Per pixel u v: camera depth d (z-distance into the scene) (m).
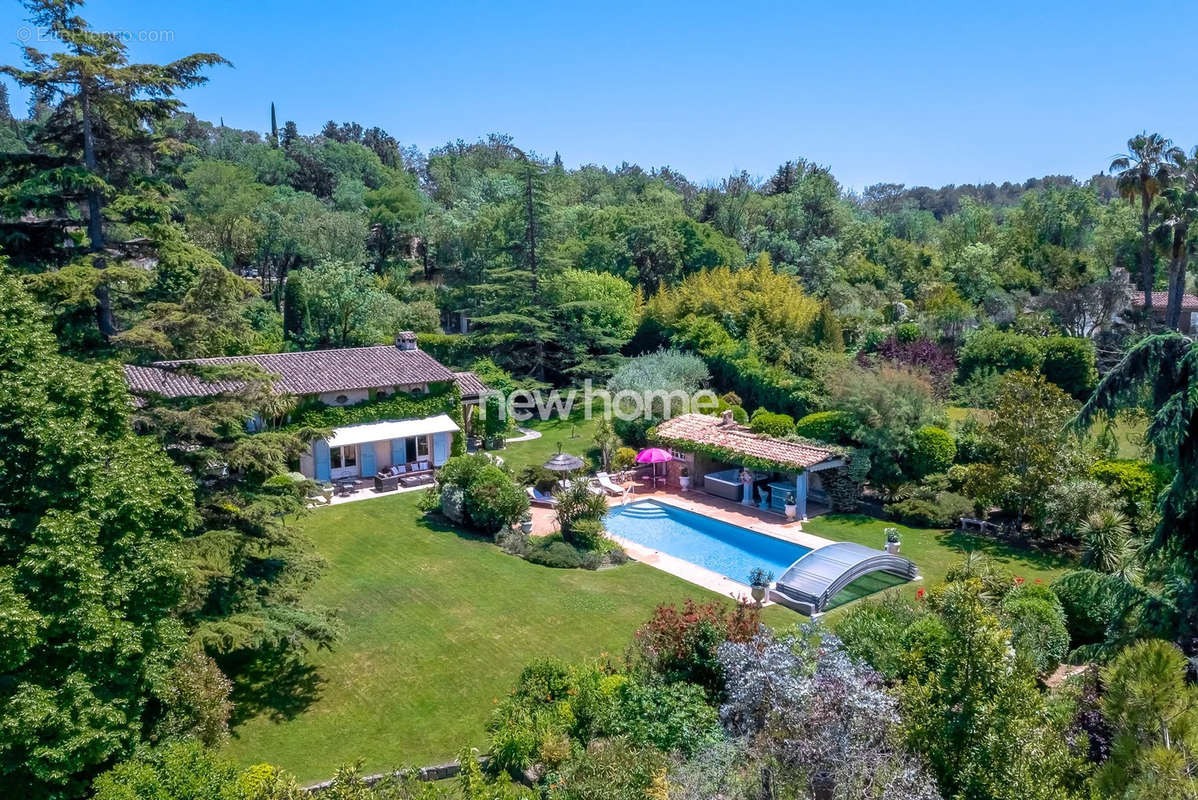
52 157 23.41
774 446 38.53
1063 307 66.19
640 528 37.22
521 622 25.48
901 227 130.50
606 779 15.10
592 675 19.58
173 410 21.44
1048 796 11.61
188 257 24.12
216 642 18.50
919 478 37.44
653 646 20.05
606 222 91.38
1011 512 33.53
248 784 14.65
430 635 24.55
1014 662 13.30
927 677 14.69
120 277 22.38
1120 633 17.38
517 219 70.94
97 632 13.76
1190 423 15.50
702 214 106.88
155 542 15.77
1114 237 81.25
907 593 27.45
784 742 14.58
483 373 57.06
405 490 41.00
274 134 160.50
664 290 70.56
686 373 52.97
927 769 12.88
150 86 23.98
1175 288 59.34
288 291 67.94
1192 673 14.16
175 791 13.25
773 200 110.25
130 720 14.90
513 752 17.44
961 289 77.06
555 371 63.62
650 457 41.59
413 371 45.44
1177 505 16.11
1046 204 89.62
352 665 22.70
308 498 25.23
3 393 14.89
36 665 13.89
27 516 14.94
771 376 52.97
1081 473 31.44
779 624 25.39
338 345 67.50
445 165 158.38
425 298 80.38
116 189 24.00
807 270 87.44
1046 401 33.16
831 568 27.42
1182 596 16.33
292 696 21.08
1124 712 11.67
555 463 40.44
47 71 22.56
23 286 17.83
